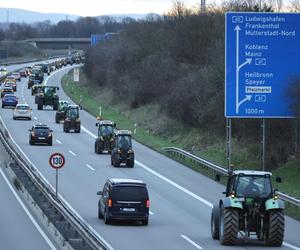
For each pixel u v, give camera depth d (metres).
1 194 72.12
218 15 163.00
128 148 94.56
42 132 116.19
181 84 137.12
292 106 69.88
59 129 142.12
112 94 194.50
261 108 70.50
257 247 45.75
